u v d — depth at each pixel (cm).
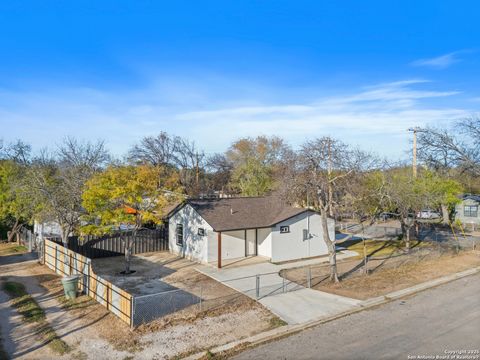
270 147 6159
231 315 1427
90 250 2527
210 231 2355
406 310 1479
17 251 2819
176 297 1658
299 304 1551
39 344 1183
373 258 2488
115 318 1387
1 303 1570
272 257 2377
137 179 2133
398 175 2831
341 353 1112
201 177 6303
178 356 1105
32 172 2567
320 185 1841
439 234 3634
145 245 2728
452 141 3275
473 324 1316
